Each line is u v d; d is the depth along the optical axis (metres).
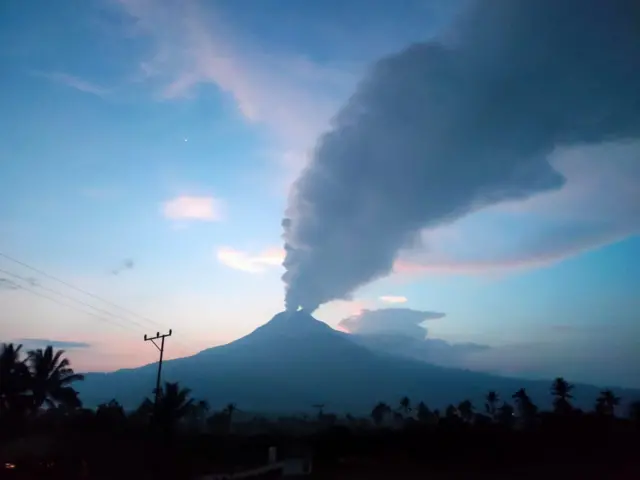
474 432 41.91
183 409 50.06
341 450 42.03
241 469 35.94
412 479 32.66
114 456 33.97
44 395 46.34
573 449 38.00
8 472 28.86
